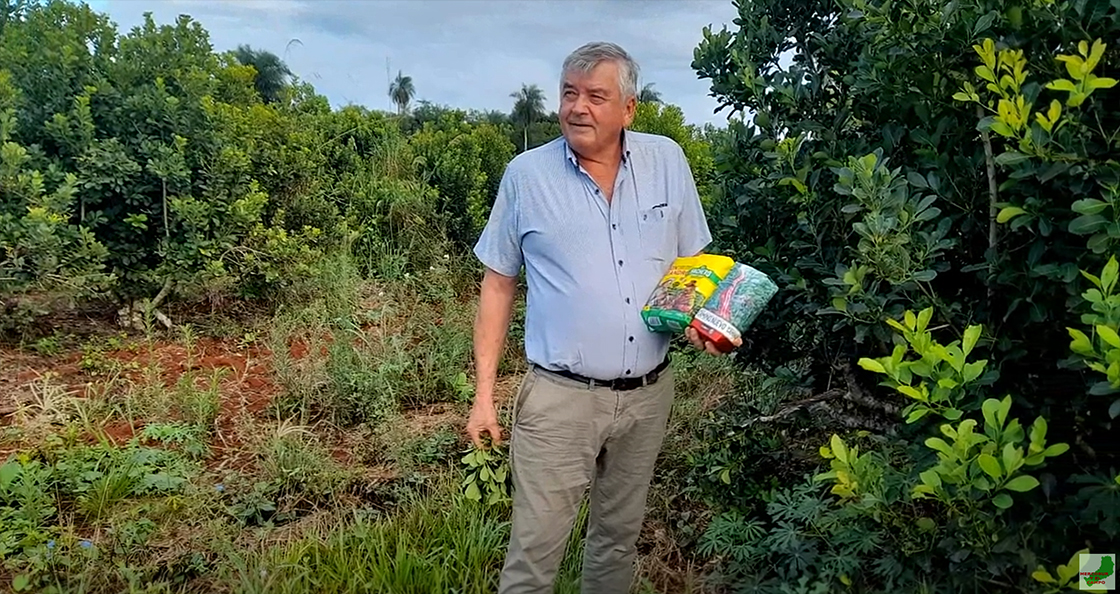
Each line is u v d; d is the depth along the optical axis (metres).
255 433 4.47
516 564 2.78
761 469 3.61
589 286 2.59
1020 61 2.14
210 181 6.21
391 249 7.88
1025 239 2.46
